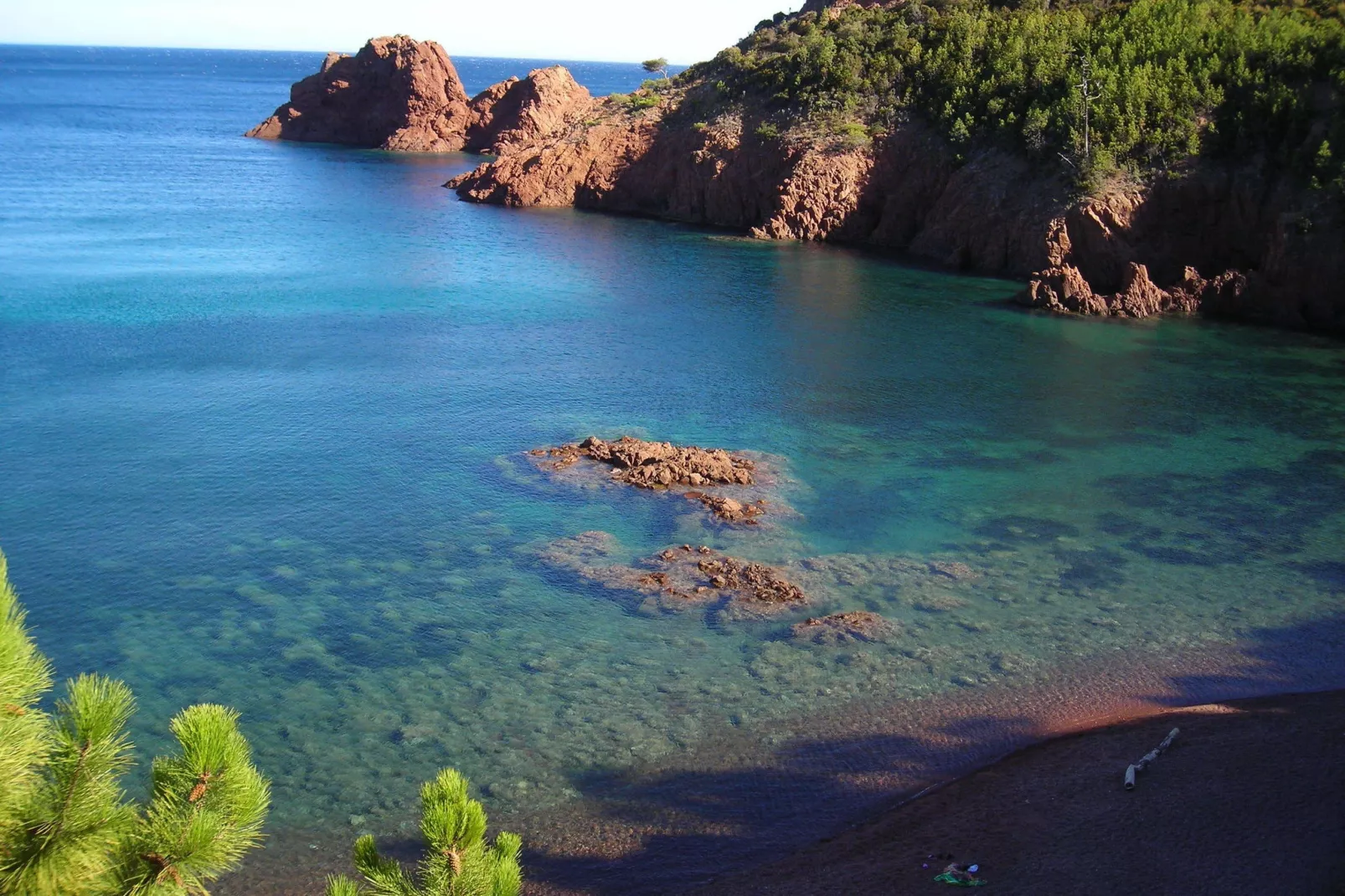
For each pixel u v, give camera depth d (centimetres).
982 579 3247
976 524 3662
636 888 1930
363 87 16312
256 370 5266
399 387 5066
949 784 2233
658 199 10706
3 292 6669
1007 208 8062
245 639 2852
